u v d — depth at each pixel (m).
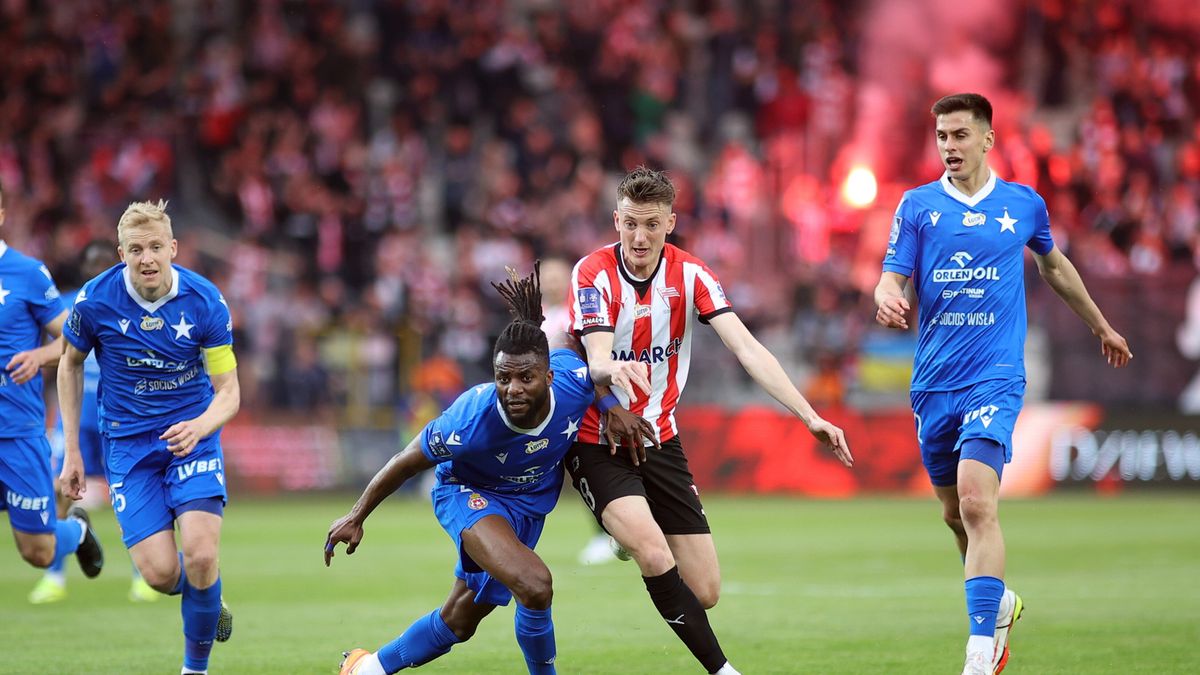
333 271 83.06
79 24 87.31
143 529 22.55
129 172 82.44
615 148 94.31
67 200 81.88
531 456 20.12
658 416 21.98
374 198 85.38
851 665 24.27
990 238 22.81
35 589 36.50
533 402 19.19
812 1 101.38
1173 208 93.25
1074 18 100.50
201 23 90.88
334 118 88.94
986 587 21.27
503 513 20.41
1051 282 24.41
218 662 24.86
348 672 21.11
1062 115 99.88
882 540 49.34
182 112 86.25
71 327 23.03
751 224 90.94
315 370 72.69
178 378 23.17
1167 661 24.42
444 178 89.44
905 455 74.19
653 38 98.81
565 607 32.72
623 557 22.11
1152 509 63.44
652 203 21.02
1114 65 99.56
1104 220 90.50
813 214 91.81
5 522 61.09
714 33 98.06
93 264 31.81
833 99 97.81
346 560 43.38
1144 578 37.84
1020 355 22.83
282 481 70.00
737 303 81.44
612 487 21.00
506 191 87.94
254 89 88.56
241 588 36.28
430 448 19.86
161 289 22.70
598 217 89.25
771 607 32.25
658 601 20.45
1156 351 74.06
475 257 83.56
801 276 85.31
